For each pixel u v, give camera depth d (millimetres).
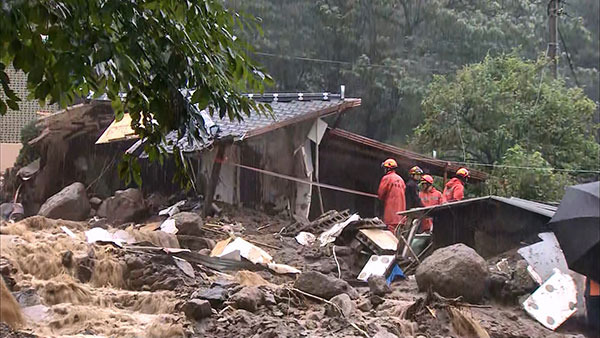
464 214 11859
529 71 14938
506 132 14461
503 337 8102
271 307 8625
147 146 5281
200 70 4750
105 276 9867
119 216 14766
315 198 15656
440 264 9195
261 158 14898
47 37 4344
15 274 9312
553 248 9461
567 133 14375
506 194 13352
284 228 14000
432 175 15070
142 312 8781
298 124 15109
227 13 5078
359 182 15758
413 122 15633
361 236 12414
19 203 16859
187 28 4809
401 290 10055
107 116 17000
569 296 8797
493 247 11578
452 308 8461
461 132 14820
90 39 3982
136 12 4449
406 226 12109
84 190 15461
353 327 7930
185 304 8133
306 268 11633
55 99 3934
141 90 4578
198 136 4887
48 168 16922
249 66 5141
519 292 9156
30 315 7988
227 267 11102
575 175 13938
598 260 7113
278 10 15359
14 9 3697
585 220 7098
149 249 10812
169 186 15945
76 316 8070
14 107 4234
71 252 9992
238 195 14805
